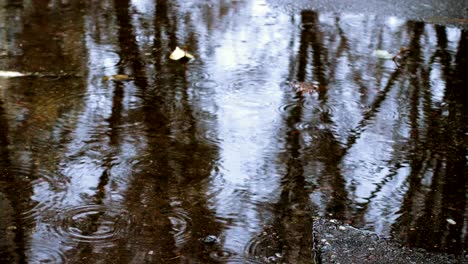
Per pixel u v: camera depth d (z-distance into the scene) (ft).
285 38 9.65
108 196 6.84
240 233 6.56
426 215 6.78
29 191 6.86
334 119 7.90
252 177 7.09
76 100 8.07
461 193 6.99
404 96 8.33
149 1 10.88
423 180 7.12
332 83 8.55
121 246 6.41
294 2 10.94
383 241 6.55
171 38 9.55
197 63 8.91
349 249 6.48
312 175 7.14
